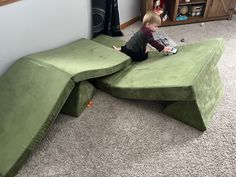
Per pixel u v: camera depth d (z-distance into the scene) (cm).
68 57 189
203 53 177
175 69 171
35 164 146
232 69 218
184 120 166
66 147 155
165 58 199
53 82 155
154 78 169
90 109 182
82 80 166
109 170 143
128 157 149
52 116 146
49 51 198
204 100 162
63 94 151
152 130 165
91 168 144
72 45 213
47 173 142
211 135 160
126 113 178
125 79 186
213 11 288
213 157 147
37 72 163
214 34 271
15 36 177
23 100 154
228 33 272
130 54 209
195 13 294
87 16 235
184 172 140
